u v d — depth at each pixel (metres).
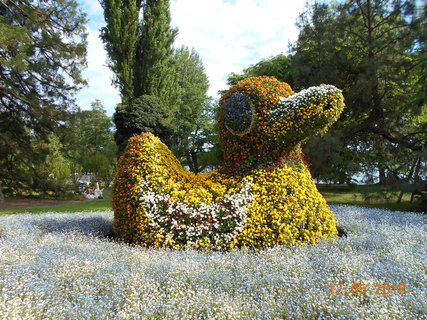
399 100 11.47
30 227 6.31
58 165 22.00
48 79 16.36
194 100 25.95
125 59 14.06
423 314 2.49
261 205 4.54
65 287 3.14
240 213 4.46
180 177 5.20
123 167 5.02
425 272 3.41
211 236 4.48
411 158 10.07
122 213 4.95
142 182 4.78
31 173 17.75
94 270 3.41
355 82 12.84
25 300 2.73
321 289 2.92
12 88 15.18
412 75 11.24
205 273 3.27
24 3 15.39
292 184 4.74
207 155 23.12
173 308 2.69
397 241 4.59
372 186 10.59
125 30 13.93
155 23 14.52
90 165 23.92
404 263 3.55
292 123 4.63
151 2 14.88
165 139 10.53
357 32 12.13
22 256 3.92
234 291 3.04
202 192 4.74
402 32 10.56
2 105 16.62
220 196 4.69
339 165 12.10
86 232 5.77
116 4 14.02
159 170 4.90
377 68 10.68
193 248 4.41
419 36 9.79
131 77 14.15
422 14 9.83
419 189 9.62
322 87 4.57
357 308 2.52
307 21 13.30
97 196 19.16
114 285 3.05
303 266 3.48
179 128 25.03
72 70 16.30
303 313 2.56
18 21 15.20
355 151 14.23
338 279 3.14
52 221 7.06
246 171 4.99
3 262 3.55
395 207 10.61
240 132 4.99
